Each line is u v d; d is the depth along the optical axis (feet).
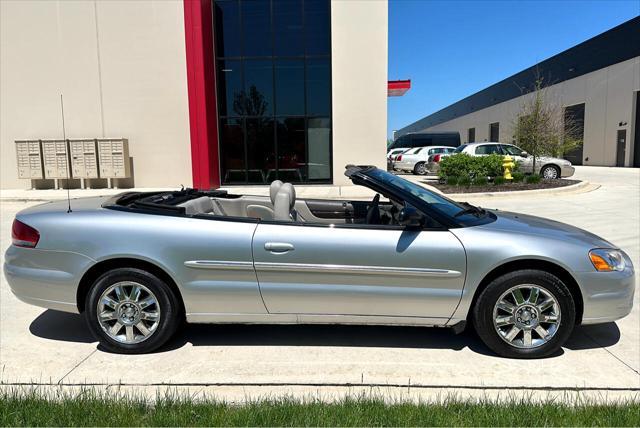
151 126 55.77
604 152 109.09
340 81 54.70
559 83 125.49
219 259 12.01
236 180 58.18
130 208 12.80
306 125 57.16
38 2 54.24
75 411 9.29
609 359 12.09
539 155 63.62
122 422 8.96
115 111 55.67
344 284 12.02
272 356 12.33
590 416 9.17
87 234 12.22
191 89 53.11
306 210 16.70
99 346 12.96
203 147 53.67
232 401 10.00
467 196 47.03
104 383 10.86
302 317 12.32
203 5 52.70
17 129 56.24
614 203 42.11
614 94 104.99
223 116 57.41
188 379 11.07
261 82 56.80
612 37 104.47
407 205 13.12
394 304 12.08
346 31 53.98
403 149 102.22
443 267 11.84
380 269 11.86
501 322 12.04
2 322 14.79
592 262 11.87
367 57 54.24
